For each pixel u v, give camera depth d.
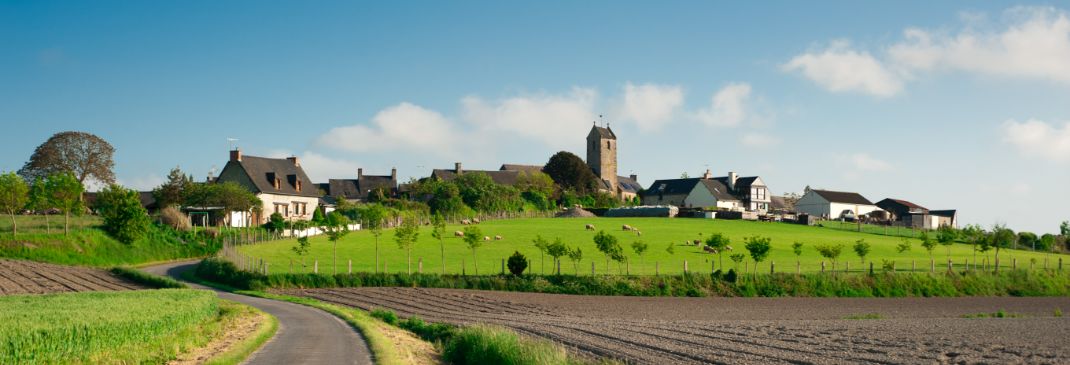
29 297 42.59
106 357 28.94
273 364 27.05
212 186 104.56
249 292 61.69
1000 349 33.78
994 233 99.69
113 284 63.56
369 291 61.62
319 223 107.81
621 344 35.44
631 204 179.75
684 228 111.44
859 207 172.88
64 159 118.06
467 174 144.38
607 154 196.75
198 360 28.84
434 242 91.38
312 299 56.78
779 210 159.00
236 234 95.69
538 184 157.12
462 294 59.97
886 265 72.12
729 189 190.12
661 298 60.72
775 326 42.97
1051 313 54.59
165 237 90.06
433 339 37.69
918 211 175.25
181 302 39.59
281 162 124.56
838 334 39.31
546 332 39.25
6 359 25.55
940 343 35.78
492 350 29.02
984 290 69.50
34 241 77.94
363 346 31.64
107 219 86.31
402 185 154.50
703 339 37.22
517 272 65.62
